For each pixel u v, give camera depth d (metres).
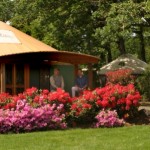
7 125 12.41
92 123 13.90
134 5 23.83
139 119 14.55
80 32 29.14
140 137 11.08
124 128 12.88
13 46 18.20
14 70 18.02
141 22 24.52
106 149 9.53
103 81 33.12
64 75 19.97
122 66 29.20
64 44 29.80
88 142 10.48
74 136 11.39
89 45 30.08
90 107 13.70
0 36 18.47
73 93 17.86
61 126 13.03
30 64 18.58
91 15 28.77
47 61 19.23
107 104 13.96
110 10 25.16
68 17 28.77
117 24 24.42
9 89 17.88
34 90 14.05
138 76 27.92
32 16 31.69
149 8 23.11
